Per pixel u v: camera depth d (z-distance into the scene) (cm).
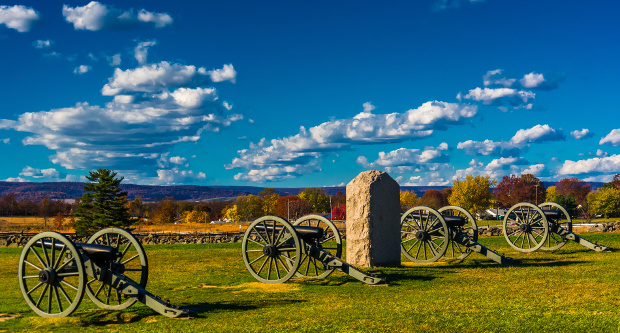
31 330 965
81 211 5919
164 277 1664
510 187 11662
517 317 908
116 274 1062
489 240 2759
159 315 1073
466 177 8112
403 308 1038
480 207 7919
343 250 2422
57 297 1050
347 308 1073
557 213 2220
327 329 891
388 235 1797
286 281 1499
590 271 1479
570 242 2480
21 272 1076
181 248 2805
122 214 6016
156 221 12281
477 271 1600
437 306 1040
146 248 2858
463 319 912
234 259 2164
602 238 2608
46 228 8375
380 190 1788
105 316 1070
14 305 1211
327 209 13912
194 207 14912
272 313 1055
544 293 1148
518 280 1371
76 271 1073
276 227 1545
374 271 1639
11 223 9825
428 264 1838
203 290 1402
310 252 1471
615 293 1112
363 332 856
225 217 13250
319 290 1348
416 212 2020
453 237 1894
